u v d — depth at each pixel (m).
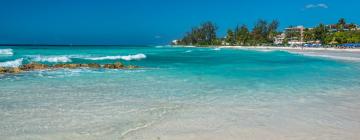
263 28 158.38
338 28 139.62
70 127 7.66
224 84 15.44
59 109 9.45
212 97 11.71
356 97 11.98
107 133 7.22
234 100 11.16
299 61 38.56
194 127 7.73
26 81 15.73
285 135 7.17
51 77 17.62
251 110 9.60
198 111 9.39
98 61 35.22
